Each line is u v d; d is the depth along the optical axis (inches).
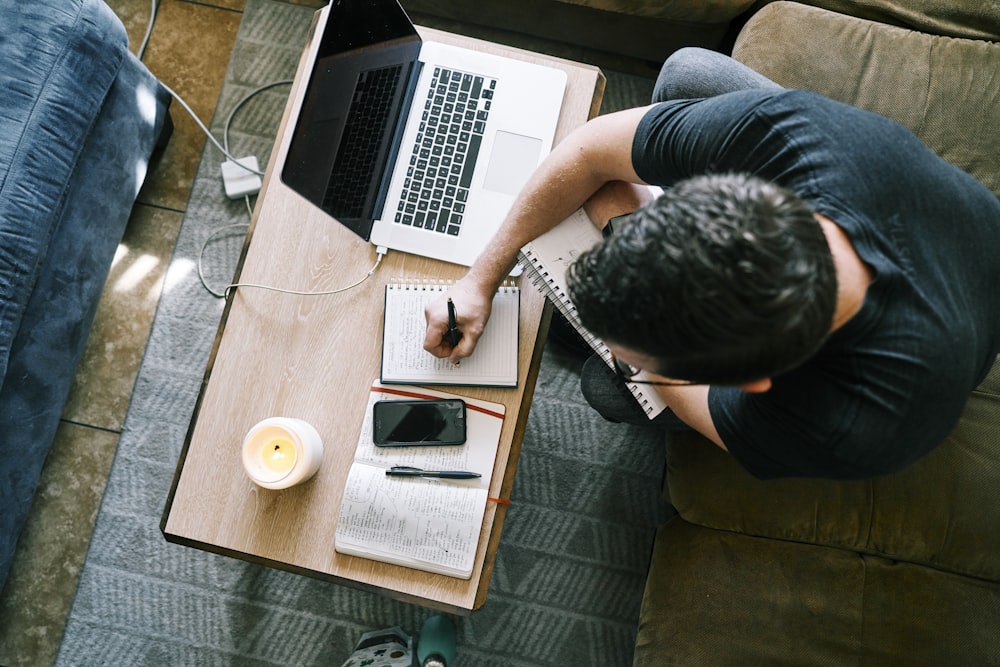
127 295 68.0
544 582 63.8
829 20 56.6
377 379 46.1
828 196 27.7
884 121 29.0
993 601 49.7
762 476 36.3
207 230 69.2
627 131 36.5
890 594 49.8
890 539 50.3
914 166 28.2
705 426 37.9
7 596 63.3
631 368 35.3
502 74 49.4
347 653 62.7
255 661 62.6
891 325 27.8
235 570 63.7
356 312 46.9
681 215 21.9
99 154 57.3
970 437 50.7
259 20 72.6
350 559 44.2
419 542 43.6
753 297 21.0
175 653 62.7
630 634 63.0
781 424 31.8
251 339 46.6
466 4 67.7
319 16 50.9
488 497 44.8
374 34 46.6
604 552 64.4
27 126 49.3
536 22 68.0
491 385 45.7
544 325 46.3
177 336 67.4
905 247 27.5
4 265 48.6
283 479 42.2
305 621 63.1
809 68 55.2
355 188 46.1
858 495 50.7
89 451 65.5
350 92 45.2
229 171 68.6
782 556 50.8
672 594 51.6
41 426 58.4
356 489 44.0
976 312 29.5
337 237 47.8
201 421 45.7
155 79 62.9
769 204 22.0
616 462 65.8
